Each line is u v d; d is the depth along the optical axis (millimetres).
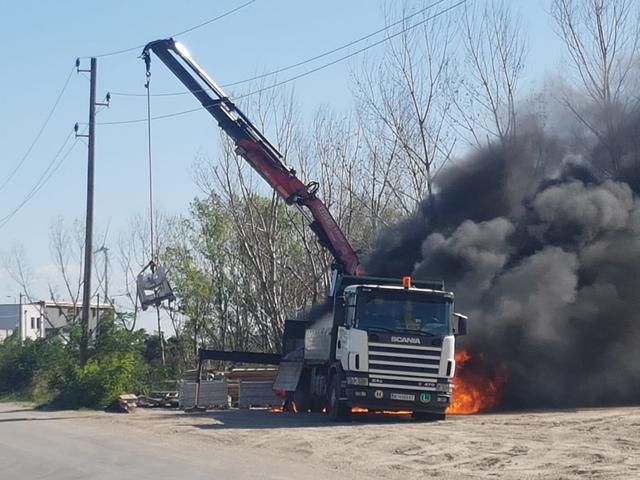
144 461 17000
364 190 46656
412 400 23547
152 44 30484
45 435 23578
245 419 27016
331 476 14492
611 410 25891
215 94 30469
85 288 39688
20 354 48531
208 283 57906
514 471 14773
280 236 51094
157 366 48344
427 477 14398
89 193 39844
